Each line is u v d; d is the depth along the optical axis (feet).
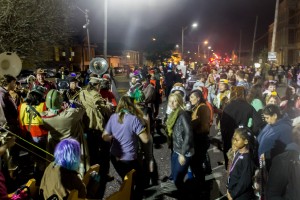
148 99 33.65
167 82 53.62
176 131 17.24
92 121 22.68
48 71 100.53
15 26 74.43
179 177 17.49
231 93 20.71
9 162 20.49
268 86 27.66
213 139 32.22
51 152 17.75
